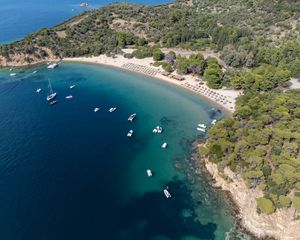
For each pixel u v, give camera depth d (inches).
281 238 3366.1
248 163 3917.3
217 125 4694.9
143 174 4394.7
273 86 5930.1
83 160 4633.4
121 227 3590.1
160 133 5300.2
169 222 3668.8
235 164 3993.6
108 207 3843.5
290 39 7849.4
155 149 4909.0
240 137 4397.1
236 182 3946.9
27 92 6771.7
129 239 3459.6
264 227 3449.8
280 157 3860.7
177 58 7293.3
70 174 4345.5
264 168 3786.9
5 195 3961.6
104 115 5851.4
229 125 4655.5
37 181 4207.7
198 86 6599.4
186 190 4111.7
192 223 3651.6
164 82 6948.8
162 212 3796.8
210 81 6392.7
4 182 4165.8
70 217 3688.5
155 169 4493.1
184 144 5012.3
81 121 5654.5
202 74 6894.7
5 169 4402.1
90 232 3513.8
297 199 3383.4
